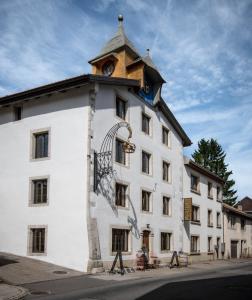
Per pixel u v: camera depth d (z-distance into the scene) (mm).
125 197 25062
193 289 14859
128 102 26219
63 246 21797
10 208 24219
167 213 30922
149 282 16953
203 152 66375
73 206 21922
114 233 23469
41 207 23031
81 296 12727
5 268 18766
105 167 23047
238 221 49719
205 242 38844
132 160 26047
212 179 42562
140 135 27375
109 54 28250
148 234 27594
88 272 20531
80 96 22984
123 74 27812
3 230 24203
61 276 18578
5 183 24750
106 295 12984
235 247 48156
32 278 17172
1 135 25562
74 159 22406
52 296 12742
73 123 22875
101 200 22359
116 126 24219
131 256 24719
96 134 22625
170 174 31703
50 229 22438
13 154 24812
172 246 30766
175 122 32688
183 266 28156
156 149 29594
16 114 25531
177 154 33406
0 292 13156
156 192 28969
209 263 34062
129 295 13016
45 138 23984
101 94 23469
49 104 24000
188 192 35438
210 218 41188
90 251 20859
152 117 29359
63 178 22578
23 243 23266
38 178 23516
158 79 29391
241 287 15836
